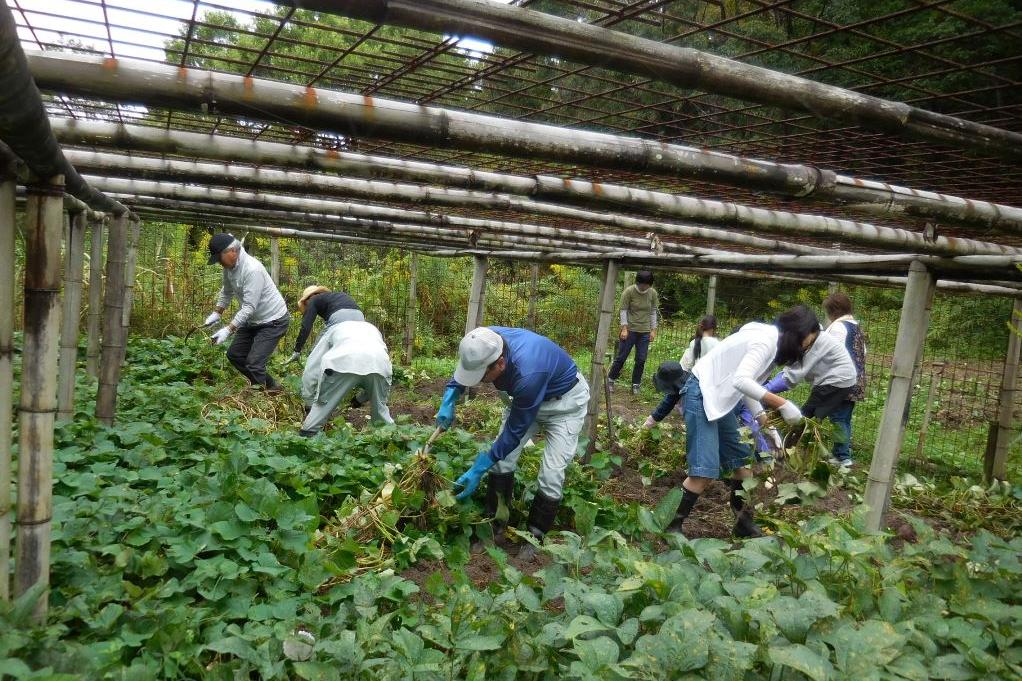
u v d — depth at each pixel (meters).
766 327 4.44
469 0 1.50
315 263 14.91
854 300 15.34
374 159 3.10
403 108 1.96
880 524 4.30
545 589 2.73
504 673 2.31
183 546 3.13
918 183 3.44
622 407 9.75
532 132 2.09
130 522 3.25
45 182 2.24
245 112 1.85
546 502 4.32
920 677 2.03
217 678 2.30
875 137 2.66
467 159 3.62
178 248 11.30
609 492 5.57
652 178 3.51
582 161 2.17
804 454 3.58
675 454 6.53
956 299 11.62
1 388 2.29
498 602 2.53
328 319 6.50
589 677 2.00
